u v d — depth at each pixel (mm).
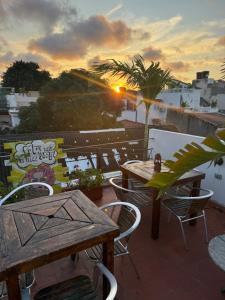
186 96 16984
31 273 1702
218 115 13508
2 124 19391
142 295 1877
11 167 3312
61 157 3625
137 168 3094
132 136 11461
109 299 1247
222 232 2760
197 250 2434
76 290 1536
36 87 25734
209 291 1924
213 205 3418
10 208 1857
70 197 2062
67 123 15383
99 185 3594
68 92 15539
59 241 1418
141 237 2648
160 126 12664
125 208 2412
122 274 2092
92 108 15227
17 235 1487
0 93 19438
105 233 1511
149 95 4906
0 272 1197
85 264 2199
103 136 11969
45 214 1750
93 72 5176
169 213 3162
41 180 3498
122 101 16719
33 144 3398
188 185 3109
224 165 3303
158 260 2281
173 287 1962
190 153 1279
